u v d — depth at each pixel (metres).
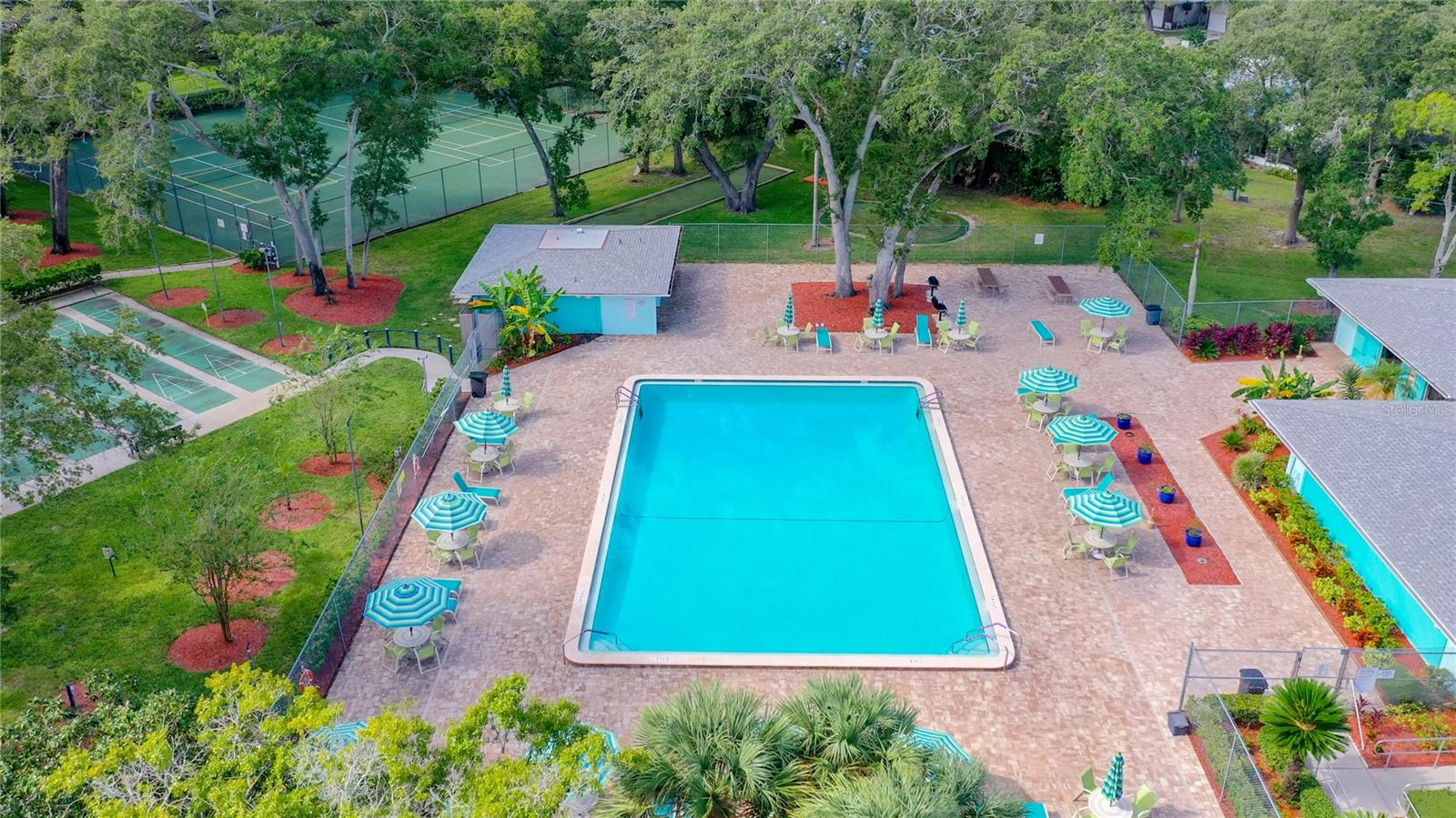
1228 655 29.59
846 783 19.69
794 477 40.44
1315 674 28.58
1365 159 51.91
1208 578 33.97
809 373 46.91
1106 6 45.56
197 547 29.84
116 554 35.56
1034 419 42.50
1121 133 43.59
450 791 19.25
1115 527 33.53
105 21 45.25
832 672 30.42
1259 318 49.53
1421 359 39.59
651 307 49.94
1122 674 30.22
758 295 54.78
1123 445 41.06
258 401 45.16
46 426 29.50
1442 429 33.53
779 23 42.69
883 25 44.25
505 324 49.09
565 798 20.70
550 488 39.00
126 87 45.84
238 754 19.59
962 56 44.09
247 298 54.62
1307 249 60.41
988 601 32.84
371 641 31.73
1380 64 52.09
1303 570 34.12
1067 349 48.62
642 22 51.16
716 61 44.84
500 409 42.72
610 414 43.81
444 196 67.88
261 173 49.78
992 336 50.09
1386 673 27.59
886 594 34.16
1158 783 26.70
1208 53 46.62
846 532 37.19
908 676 30.27
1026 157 68.69
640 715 22.14
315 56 47.50
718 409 45.12
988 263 58.12
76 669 30.88
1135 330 50.22
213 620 32.88
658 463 41.31
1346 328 46.75
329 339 41.47
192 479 31.84
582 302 50.00
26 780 21.16
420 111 53.66
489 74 59.31
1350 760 26.80
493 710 20.42
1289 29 51.44
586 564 34.62
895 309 52.69
